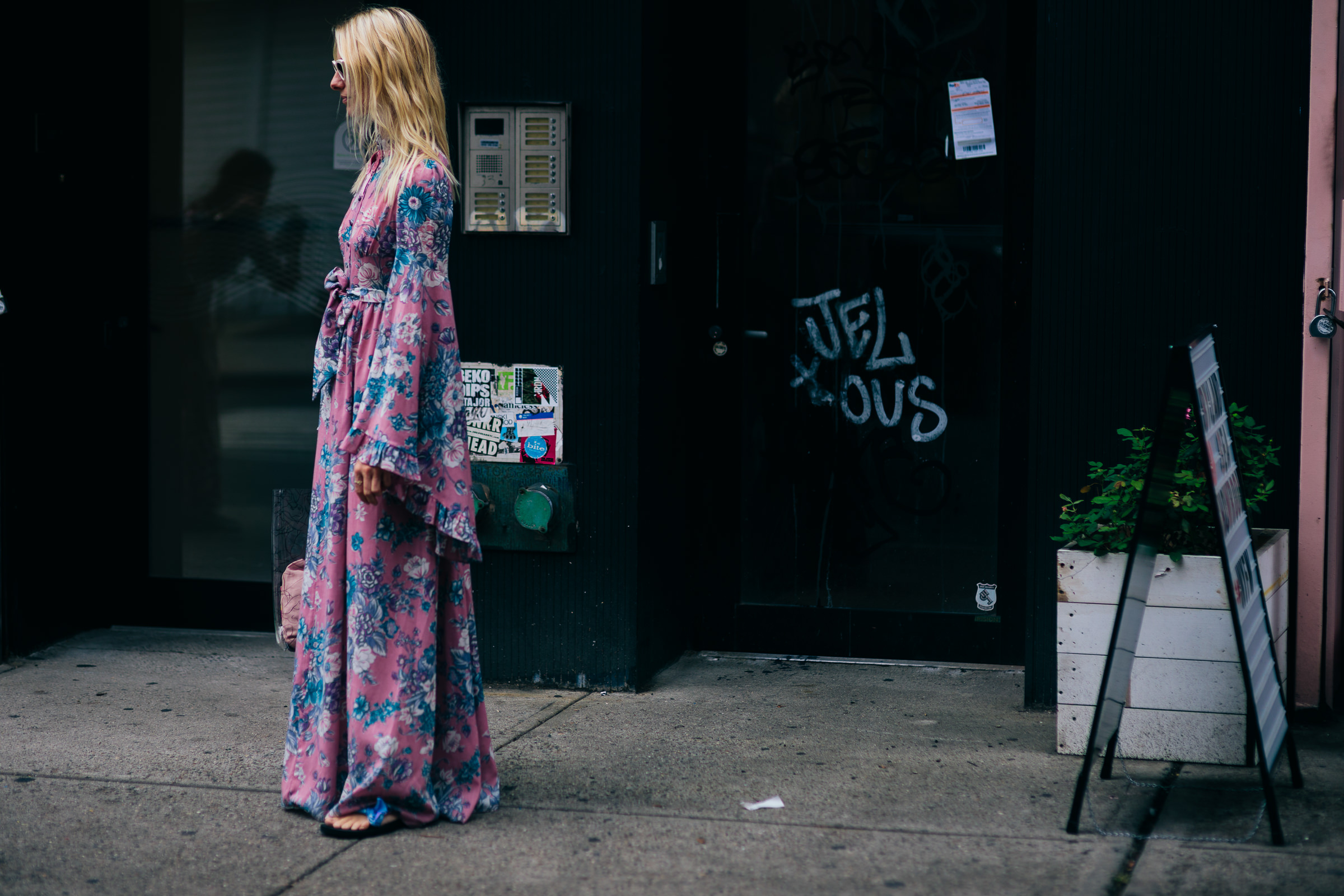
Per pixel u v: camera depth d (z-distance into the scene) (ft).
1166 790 12.09
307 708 11.48
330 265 17.37
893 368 16.42
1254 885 10.03
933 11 16.01
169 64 17.40
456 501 10.94
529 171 15.10
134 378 17.76
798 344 16.65
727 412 16.88
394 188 10.82
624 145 14.94
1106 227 14.30
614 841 10.98
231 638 17.60
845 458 16.62
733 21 16.48
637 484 15.17
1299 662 14.29
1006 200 15.89
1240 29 13.89
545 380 15.28
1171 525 12.59
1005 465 16.16
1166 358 14.26
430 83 11.25
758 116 16.52
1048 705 14.67
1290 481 14.08
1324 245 13.85
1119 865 10.46
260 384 17.60
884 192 16.30
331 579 11.10
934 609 16.53
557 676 15.53
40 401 16.83
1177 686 12.66
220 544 17.83
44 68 16.69
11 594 16.49
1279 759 12.88
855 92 16.28
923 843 10.91
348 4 17.06
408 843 10.96
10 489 16.38
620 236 15.02
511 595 15.55
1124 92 14.16
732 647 17.10
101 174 17.57
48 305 16.94
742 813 11.59
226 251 17.52
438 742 11.46
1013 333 15.99
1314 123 13.80
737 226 16.65
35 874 10.37
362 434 10.61
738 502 16.94
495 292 15.34
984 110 15.92
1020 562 16.21
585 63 14.97
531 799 11.96
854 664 16.67
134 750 13.28
